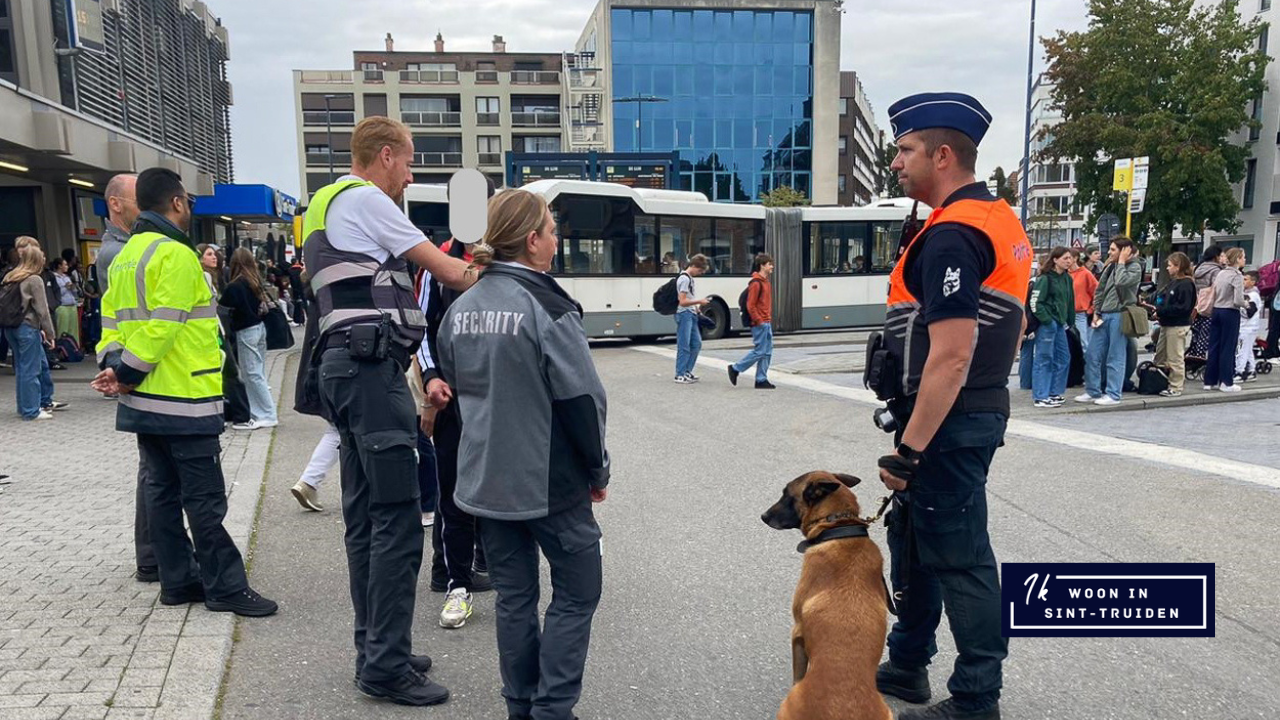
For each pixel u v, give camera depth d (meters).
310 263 3.25
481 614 4.16
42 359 9.55
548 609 2.93
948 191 2.94
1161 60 33.84
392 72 70.12
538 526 2.86
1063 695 3.36
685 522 5.61
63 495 6.03
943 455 2.88
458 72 70.38
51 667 3.36
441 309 4.15
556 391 2.76
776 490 6.42
